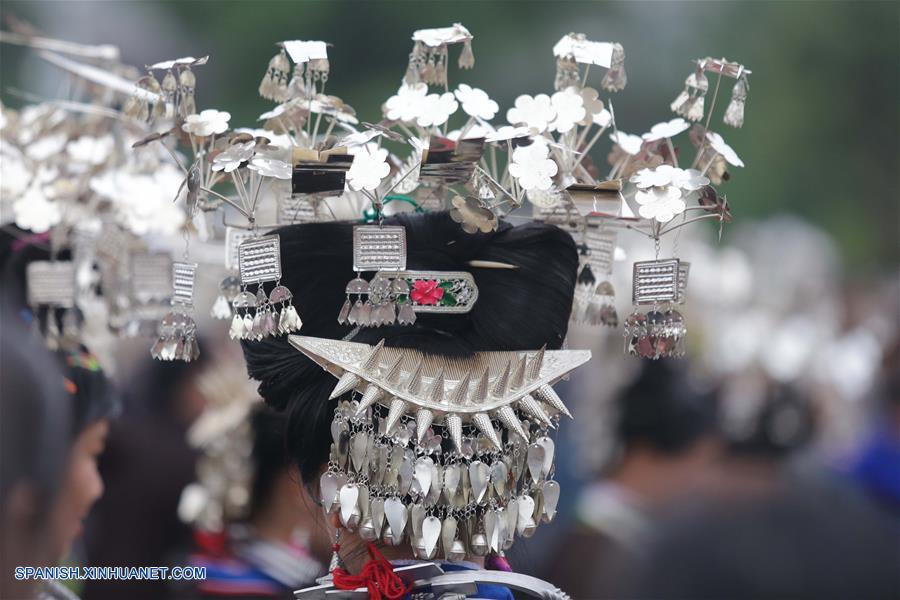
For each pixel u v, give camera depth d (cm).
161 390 1338
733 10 4578
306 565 948
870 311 2423
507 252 631
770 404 1409
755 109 4725
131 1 3042
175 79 650
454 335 625
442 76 632
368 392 595
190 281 662
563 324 641
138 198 822
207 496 1245
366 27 4100
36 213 807
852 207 4862
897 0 4850
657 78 4069
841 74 4894
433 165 600
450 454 608
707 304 1927
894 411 1741
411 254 623
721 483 1240
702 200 632
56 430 625
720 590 1159
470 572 614
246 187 682
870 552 1141
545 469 625
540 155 606
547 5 4044
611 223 695
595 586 1420
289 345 630
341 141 590
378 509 599
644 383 1452
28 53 1984
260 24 4031
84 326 823
